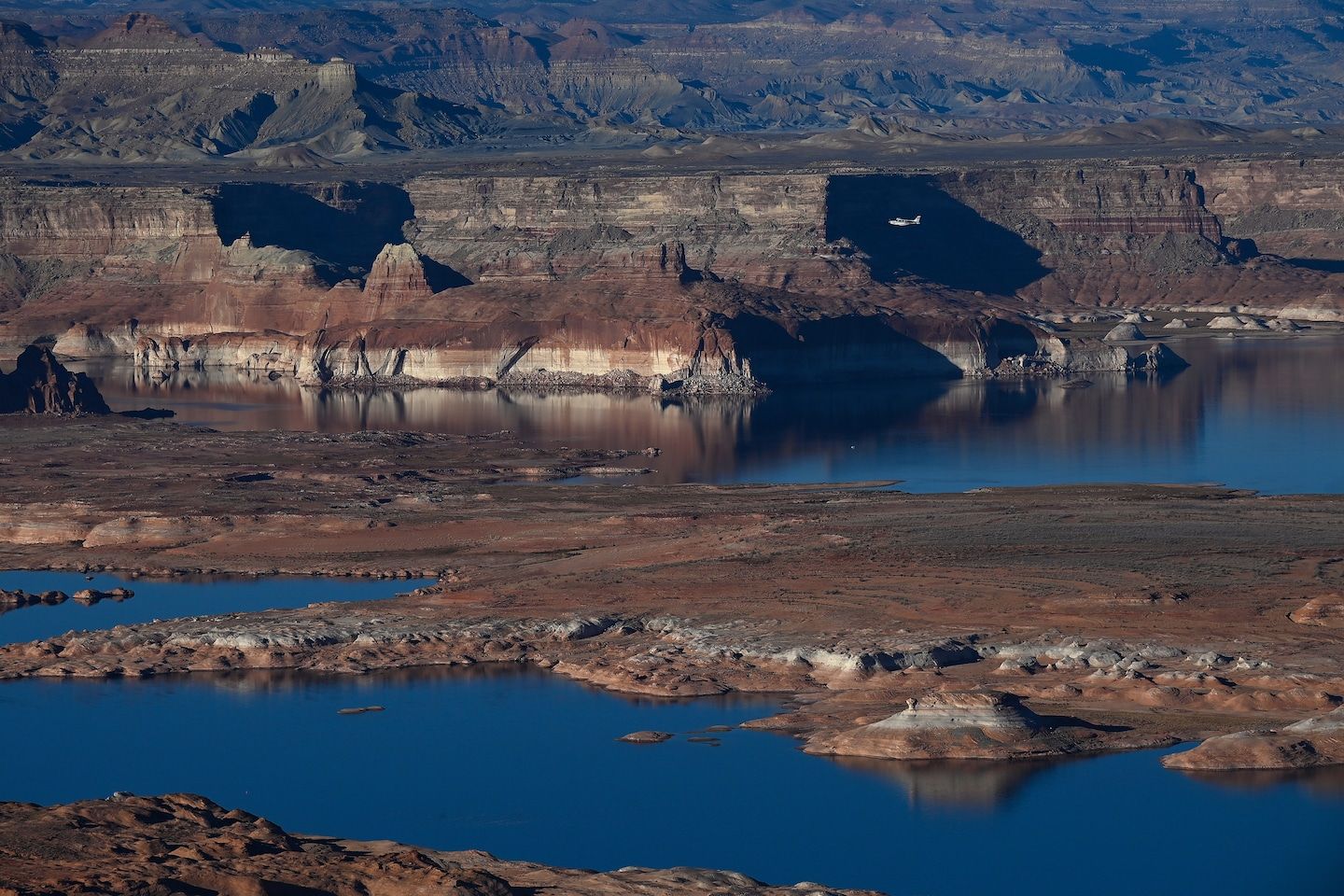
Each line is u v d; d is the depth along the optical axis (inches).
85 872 7637.8
